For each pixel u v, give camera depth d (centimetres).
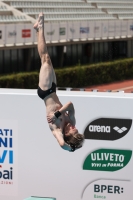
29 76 6412
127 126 2191
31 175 2298
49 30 7312
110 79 7844
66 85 7000
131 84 7719
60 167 2270
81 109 2212
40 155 2277
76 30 7869
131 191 2234
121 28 8950
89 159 2245
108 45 9062
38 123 2258
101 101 2194
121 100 2175
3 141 2298
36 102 2245
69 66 7569
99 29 8381
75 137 1755
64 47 7931
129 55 9356
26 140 2278
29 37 7075
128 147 2205
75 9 8956
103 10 9706
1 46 6600
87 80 7362
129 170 2219
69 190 2280
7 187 2323
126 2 10531
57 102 1775
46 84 1750
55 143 2256
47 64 1750
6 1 7738
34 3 8238
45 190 2295
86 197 2273
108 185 2250
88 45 8419
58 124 1772
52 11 8425
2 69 6831
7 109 2270
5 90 2316
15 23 7356
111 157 2227
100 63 7731
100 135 2219
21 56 7212
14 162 2300
